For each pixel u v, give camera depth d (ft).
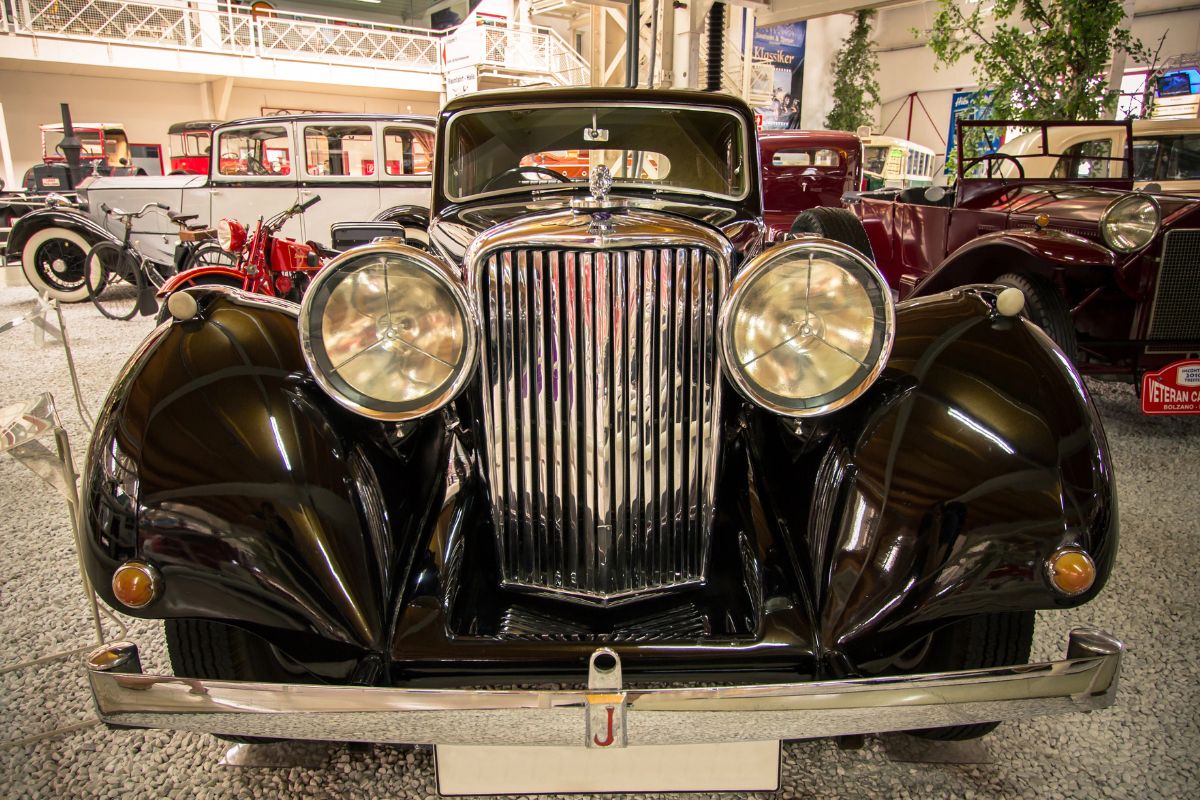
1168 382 10.54
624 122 7.73
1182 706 6.09
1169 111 27.25
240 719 3.80
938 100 50.62
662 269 4.60
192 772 5.49
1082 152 15.65
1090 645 3.89
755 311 4.50
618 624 5.06
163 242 22.62
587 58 57.57
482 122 7.64
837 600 4.28
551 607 5.15
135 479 4.13
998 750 5.65
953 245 15.29
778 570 4.74
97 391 14.33
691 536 5.16
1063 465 4.18
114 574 3.99
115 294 25.04
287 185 21.83
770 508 5.22
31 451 5.68
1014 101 23.52
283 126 21.50
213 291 5.22
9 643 7.00
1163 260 11.51
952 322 5.03
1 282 26.78
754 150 7.58
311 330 4.38
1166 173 17.89
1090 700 3.88
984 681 3.83
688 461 5.00
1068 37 22.03
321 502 4.31
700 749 4.36
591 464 4.83
